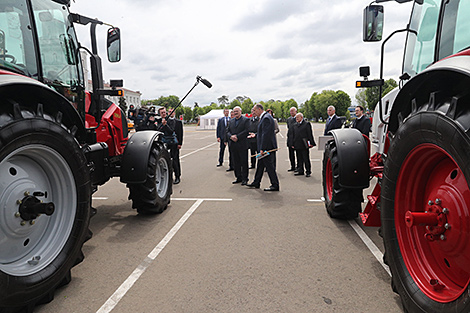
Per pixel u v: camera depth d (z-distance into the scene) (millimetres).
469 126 1421
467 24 2176
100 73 3447
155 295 2361
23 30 2562
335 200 3844
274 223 4016
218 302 2248
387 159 2105
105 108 4527
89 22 3385
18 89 2008
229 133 6727
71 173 2344
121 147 4773
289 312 2117
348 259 2945
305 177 7523
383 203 2141
